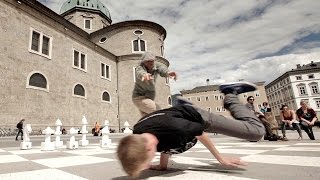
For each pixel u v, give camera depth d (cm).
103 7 4003
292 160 272
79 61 2509
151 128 180
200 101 5969
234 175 200
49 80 2050
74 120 2272
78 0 3712
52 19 2189
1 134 1523
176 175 210
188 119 196
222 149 457
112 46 3278
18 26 1823
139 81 331
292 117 764
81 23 3562
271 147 473
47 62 2064
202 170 233
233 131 218
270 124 752
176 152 210
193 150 469
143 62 329
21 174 233
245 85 245
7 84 1658
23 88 1781
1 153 519
